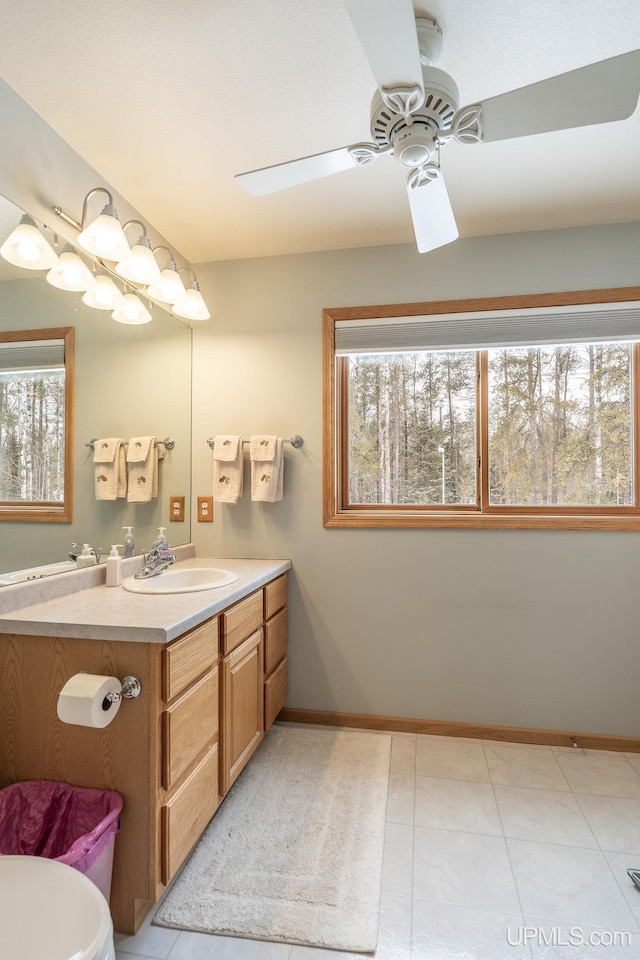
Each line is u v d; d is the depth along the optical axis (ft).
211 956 4.29
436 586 8.21
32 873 3.43
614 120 4.14
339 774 6.95
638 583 7.71
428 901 4.83
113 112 5.50
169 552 7.30
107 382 6.76
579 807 6.26
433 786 6.71
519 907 4.76
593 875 5.14
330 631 8.50
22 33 4.52
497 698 8.04
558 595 7.90
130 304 7.34
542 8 4.30
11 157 5.18
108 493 6.81
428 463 8.66
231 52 4.72
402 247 8.41
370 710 8.38
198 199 7.14
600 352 8.18
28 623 4.72
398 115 4.14
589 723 7.81
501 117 4.09
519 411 8.37
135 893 4.47
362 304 8.50
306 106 5.44
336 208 7.37
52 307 5.75
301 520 8.61
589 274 7.88
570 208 7.41
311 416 8.62
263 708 7.30
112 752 4.55
